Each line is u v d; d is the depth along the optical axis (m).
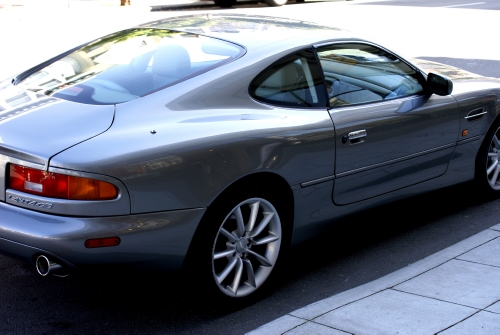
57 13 17.28
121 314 3.47
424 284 3.62
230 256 3.47
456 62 11.06
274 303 3.62
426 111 4.38
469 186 5.25
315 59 3.94
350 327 3.14
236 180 3.32
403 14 18.03
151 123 3.22
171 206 3.11
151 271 3.18
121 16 17.48
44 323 3.36
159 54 3.77
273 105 3.66
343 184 3.94
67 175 2.91
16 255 3.05
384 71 4.34
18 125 3.19
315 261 4.20
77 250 2.90
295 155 3.58
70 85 3.62
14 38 12.77
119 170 2.95
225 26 4.17
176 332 3.30
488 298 3.40
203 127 3.28
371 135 4.02
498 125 5.06
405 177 4.38
